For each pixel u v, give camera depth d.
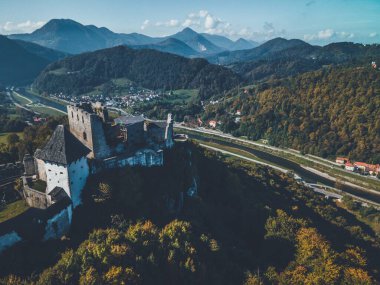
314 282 97.31
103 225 99.00
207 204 138.50
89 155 117.94
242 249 116.88
